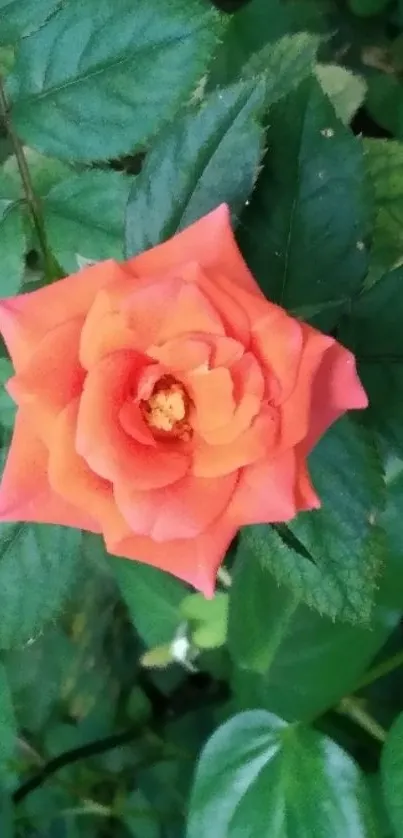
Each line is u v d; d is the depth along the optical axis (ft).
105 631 0.93
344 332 0.56
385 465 0.65
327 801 0.65
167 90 0.59
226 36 0.82
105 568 0.77
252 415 0.37
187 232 0.42
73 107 0.60
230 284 0.39
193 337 0.37
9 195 0.67
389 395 0.57
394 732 0.63
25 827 0.87
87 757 0.89
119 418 0.39
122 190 0.62
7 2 0.59
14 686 0.89
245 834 0.67
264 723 0.68
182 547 0.43
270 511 0.40
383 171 0.76
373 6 0.89
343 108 0.80
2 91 0.60
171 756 0.90
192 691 0.94
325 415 0.44
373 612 0.67
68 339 0.39
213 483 0.40
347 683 0.69
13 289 0.61
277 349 0.38
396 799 0.62
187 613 0.74
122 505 0.39
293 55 0.66
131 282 0.39
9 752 0.72
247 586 0.68
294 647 0.68
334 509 0.56
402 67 0.90
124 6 0.58
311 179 0.56
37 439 0.43
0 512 0.44
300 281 0.57
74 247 0.62
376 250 0.76
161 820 0.89
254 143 0.51
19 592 0.64
